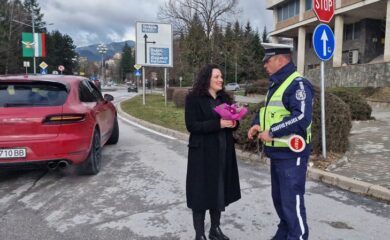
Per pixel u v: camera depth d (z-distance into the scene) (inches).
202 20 1154.0
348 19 1409.9
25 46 1822.1
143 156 324.8
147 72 3120.1
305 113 126.0
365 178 235.9
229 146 150.1
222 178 146.9
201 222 150.1
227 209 195.0
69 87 251.4
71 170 272.7
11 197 215.2
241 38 1296.8
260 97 1406.3
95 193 221.6
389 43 1107.9
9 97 233.9
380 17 1379.2
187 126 144.8
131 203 204.5
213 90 147.9
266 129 135.3
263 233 166.6
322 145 281.1
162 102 1058.7
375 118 578.2
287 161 133.4
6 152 219.3
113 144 384.5
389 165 270.2
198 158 145.6
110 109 349.1
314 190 226.7
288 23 1648.6
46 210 194.7
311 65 1737.2
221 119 141.5
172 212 191.0
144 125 555.8
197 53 1104.2
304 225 136.1
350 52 1480.1
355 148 331.3
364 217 183.6
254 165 289.3
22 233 167.2
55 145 224.1
